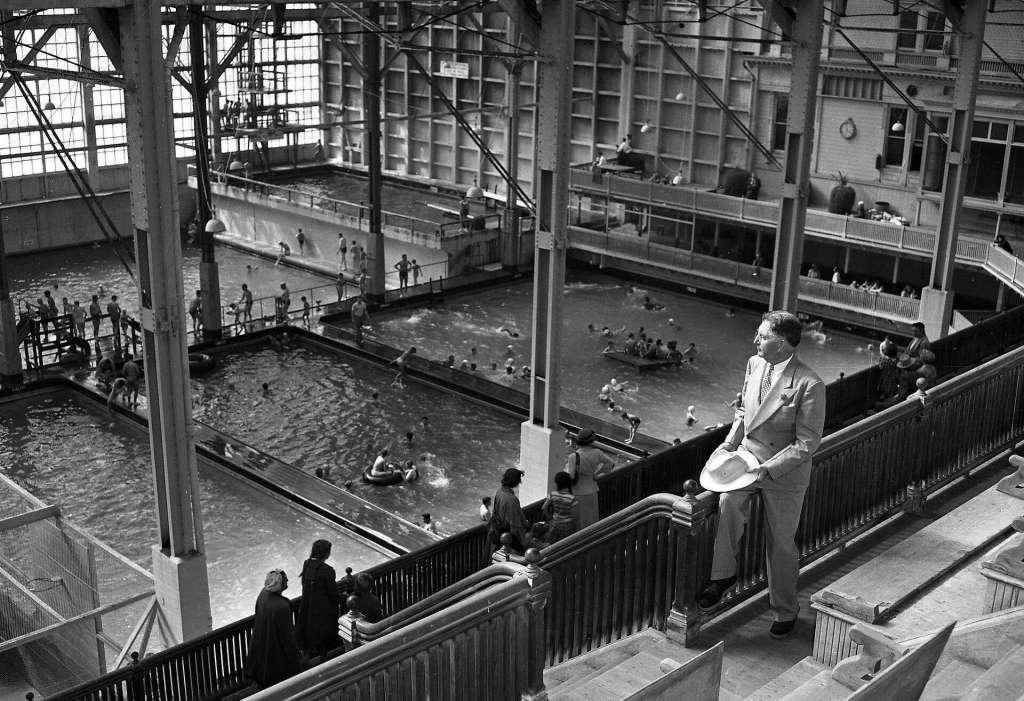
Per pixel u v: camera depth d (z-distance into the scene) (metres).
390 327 40.81
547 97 20.55
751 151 44.47
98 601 14.97
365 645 5.07
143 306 16.69
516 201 47.25
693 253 43.19
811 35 22.80
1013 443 9.82
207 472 28.19
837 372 35.34
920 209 38.81
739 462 6.80
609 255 45.81
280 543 24.61
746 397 6.98
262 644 10.86
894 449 8.34
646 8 46.31
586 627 7.60
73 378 34.16
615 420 31.62
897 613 6.27
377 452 29.81
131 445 30.11
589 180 46.00
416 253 47.44
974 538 7.33
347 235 49.31
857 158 40.28
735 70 44.44
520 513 11.94
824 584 7.57
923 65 37.62
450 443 30.58
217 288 38.12
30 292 44.94
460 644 5.48
